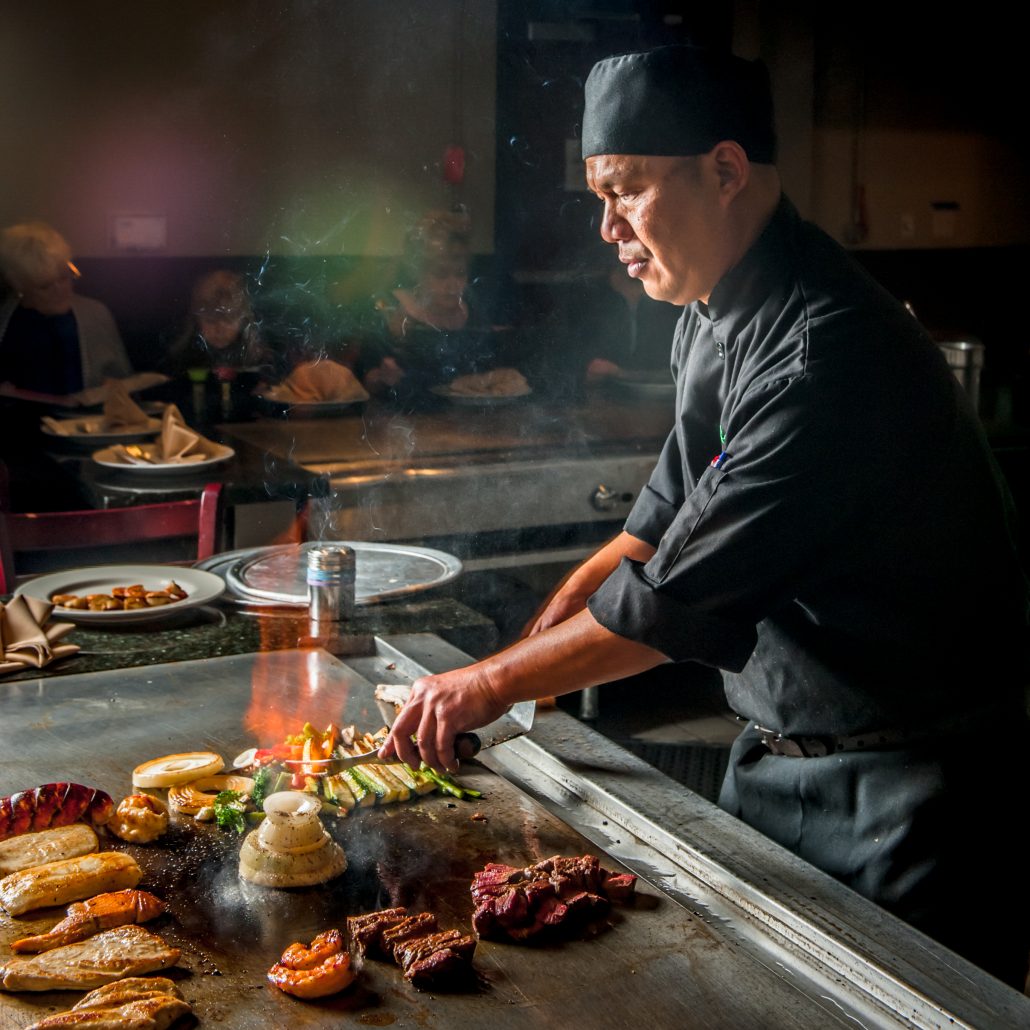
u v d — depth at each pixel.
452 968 1.27
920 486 1.65
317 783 1.70
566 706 4.54
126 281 5.30
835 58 5.85
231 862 1.55
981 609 1.76
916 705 1.78
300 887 1.47
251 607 2.49
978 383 5.16
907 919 1.79
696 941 1.35
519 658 1.62
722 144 1.63
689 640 1.56
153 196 5.26
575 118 5.59
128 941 1.33
